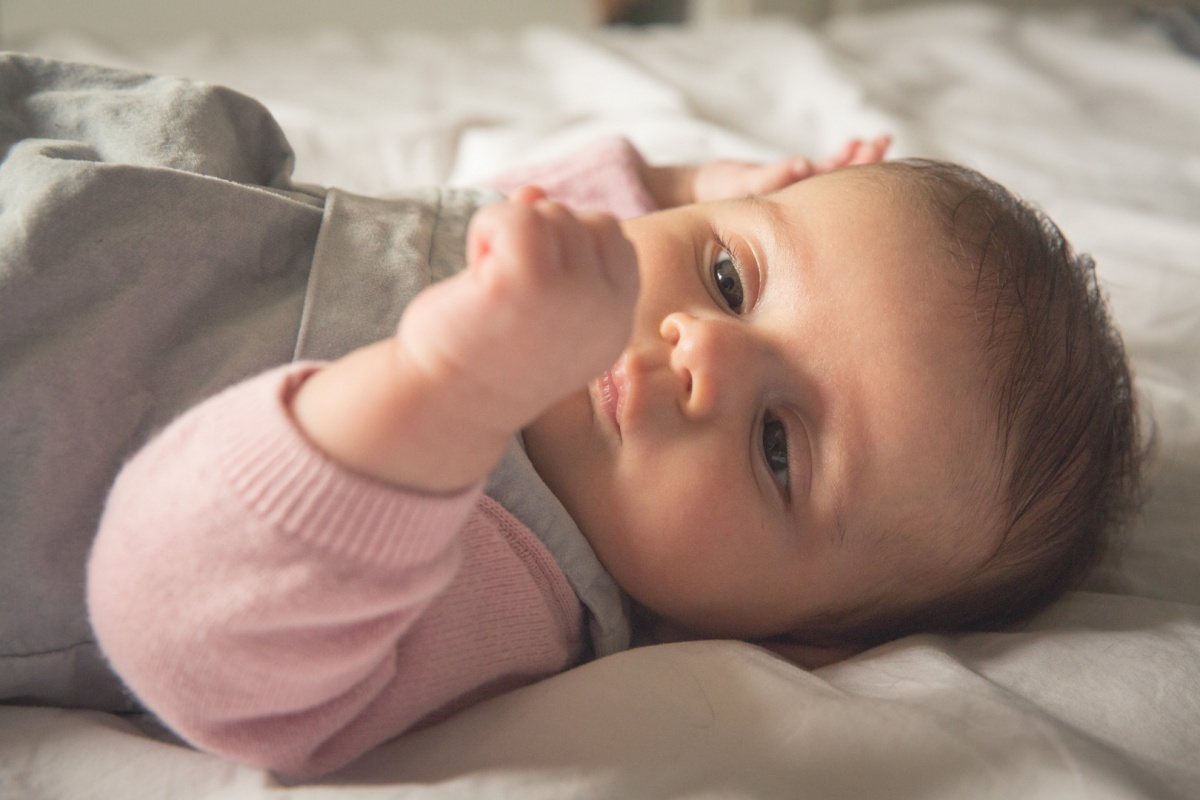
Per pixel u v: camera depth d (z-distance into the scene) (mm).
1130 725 604
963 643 735
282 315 676
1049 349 790
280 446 488
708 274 784
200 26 2217
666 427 713
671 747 559
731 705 587
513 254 439
